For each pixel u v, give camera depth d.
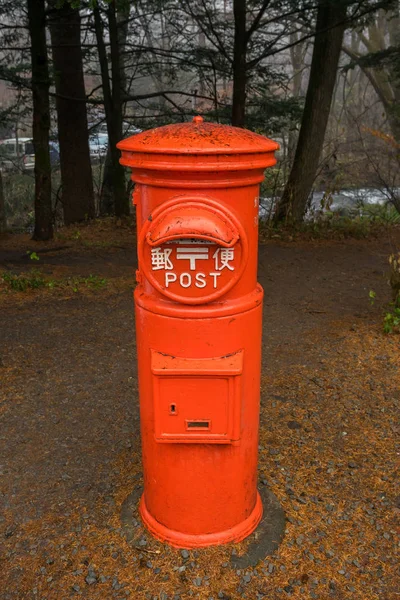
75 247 9.12
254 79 13.69
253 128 11.96
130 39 14.35
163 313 2.15
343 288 6.71
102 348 4.82
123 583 2.32
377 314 5.66
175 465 2.35
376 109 22.61
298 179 10.36
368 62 12.06
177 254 2.05
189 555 2.45
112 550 2.49
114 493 2.89
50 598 2.25
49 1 9.52
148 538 2.55
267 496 2.83
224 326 2.15
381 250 8.80
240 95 10.06
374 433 3.43
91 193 12.47
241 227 2.02
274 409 3.73
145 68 13.65
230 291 2.15
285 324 5.43
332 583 2.31
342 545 2.51
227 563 2.40
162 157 1.94
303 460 3.15
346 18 9.14
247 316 2.21
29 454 3.24
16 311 5.80
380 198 13.46
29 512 2.75
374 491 2.88
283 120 14.38
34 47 8.56
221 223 1.96
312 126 10.09
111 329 5.28
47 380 4.20
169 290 2.11
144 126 13.91
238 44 9.76
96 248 9.03
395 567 2.39
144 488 2.65
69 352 4.73
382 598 2.24
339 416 3.63
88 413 3.71
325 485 2.93
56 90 11.74
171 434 2.24
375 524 2.64
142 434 2.49
